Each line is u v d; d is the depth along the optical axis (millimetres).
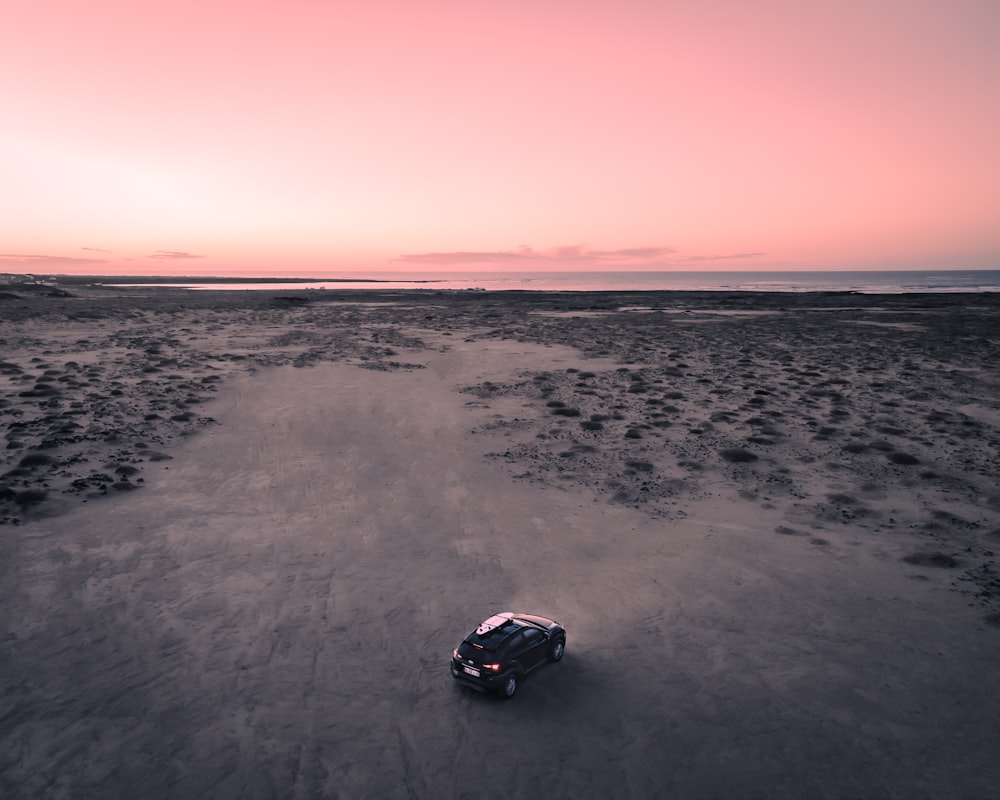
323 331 106125
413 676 18656
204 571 25172
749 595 23641
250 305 165500
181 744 15664
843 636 20766
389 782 14570
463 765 15094
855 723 16531
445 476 37594
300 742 15812
